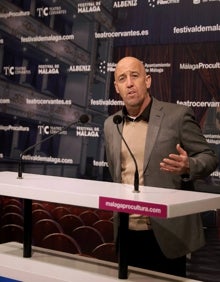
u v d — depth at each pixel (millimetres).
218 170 2645
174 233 1643
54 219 3104
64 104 3338
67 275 1305
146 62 2957
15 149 3580
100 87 3160
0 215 3213
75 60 3285
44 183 1512
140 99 1841
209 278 2713
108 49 3123
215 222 2684
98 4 3178
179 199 1184
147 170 1756
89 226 2799
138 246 1754
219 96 2713
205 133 2744
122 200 1146
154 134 1782
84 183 1546
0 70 3672
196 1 2789
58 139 3367
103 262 1466
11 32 3633
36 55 3498
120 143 1877
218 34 2721
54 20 3410
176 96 2848
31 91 3512
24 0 3566
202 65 2770
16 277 1362
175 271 1709
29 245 1522
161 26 2910
